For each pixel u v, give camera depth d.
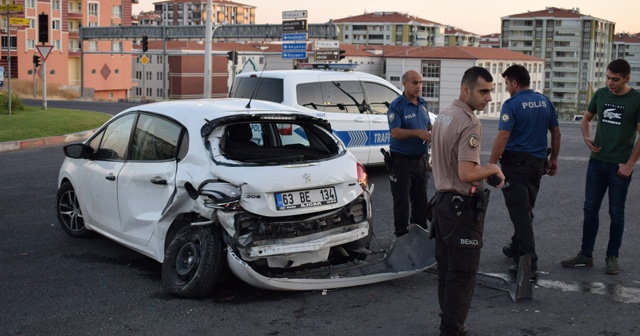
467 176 4.30
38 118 22.14
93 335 4.73
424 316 5.11
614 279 6.01
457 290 4.46
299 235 5.45
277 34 52.78
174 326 4.90
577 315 5.11
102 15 93.94
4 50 81.88
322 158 5.81
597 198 6.25
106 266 6.41
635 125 5.96
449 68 106.94
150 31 58.06
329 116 10.74
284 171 5.46
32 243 7.23
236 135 6.16
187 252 5.59
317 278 5.55
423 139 6.65
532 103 5.81
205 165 5.53
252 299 5.48
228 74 116.56
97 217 6.86
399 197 6.86
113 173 6.55
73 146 7.00
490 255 6.81
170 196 5.75
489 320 5.00
